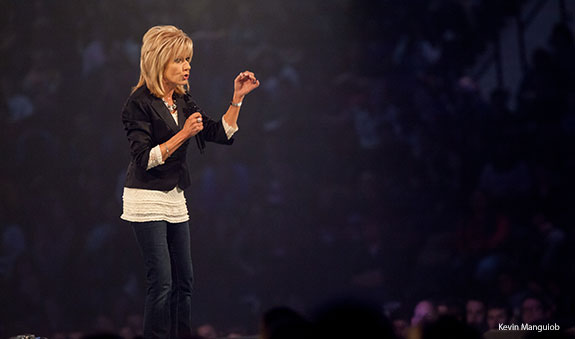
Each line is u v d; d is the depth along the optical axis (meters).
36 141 18.83
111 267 17.69
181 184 6.97
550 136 18.16
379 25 20.06
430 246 17.22
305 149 18.95
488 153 18.36
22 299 17.48
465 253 16.94
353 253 17.58
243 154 18.75
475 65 19.84
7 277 17.61
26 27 19.77
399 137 18.98
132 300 17.31
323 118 19.25
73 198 18.50
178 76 6.82
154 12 20.08
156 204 6.77
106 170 18.75
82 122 19.22
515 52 19.58
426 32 19.91
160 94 6.78
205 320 17.16
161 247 6.76
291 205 18.36
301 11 20.14
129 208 6.79
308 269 17.64
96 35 19.78
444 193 18.36
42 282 17.70
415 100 19.22
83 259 17.83
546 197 17.56
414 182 18.56
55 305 17.53
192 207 18.06
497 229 16.94
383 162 18.81
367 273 17.34
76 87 19.45
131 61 19.73
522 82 19.06
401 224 17.89
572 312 13.98
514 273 15.97
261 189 18.50
